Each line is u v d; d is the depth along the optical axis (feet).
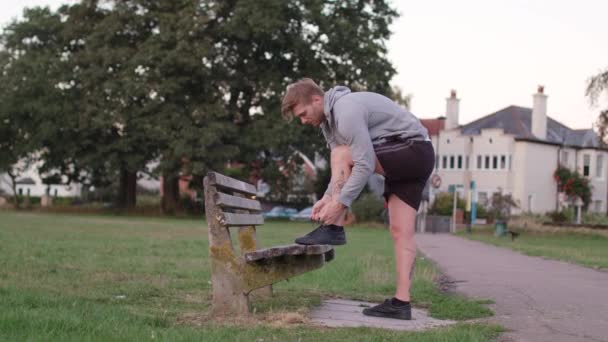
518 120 194.08
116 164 142.61
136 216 145.28
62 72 138.72
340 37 139.95
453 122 197.88
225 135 133.49
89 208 164.55
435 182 126.62
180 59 126.11
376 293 23.22
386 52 147.43
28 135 151.53
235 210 19.45
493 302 21.03
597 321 17.48
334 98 16.55
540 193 189.26
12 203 183.21
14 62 145.18
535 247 61.31
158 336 13.50
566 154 198.80
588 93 105.60
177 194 157.58
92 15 146.30
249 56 144.15
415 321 17.24
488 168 187.52
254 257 16.02
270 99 140.77
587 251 57.41
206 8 129.80
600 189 205.46
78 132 144.05
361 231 106.93
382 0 149.48
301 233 78.95
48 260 30.50
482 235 103.24
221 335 13.91
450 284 26.91
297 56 143.74
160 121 129.70
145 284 22.90
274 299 20.52
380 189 18.16
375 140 16.74
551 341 14.73
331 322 16.48
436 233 113.29
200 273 27.30
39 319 14.29
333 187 16.63
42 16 147.95
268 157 152.15
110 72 135.23
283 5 133.08
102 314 15.64
